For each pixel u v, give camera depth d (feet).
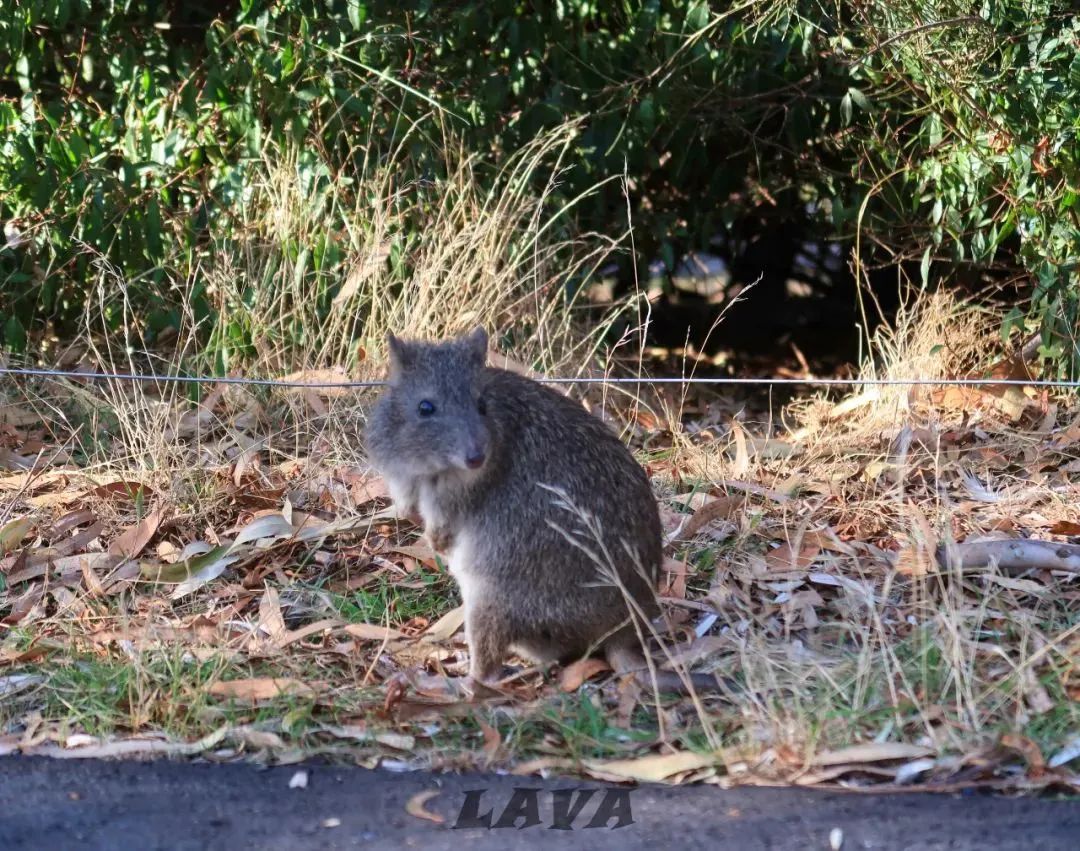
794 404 11.81
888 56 11.19
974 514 9.95
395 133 11.59
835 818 7.88
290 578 9.50
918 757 8.13
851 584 8.87
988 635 8.81
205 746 8.30
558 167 11.48
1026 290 12.03
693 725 8.40
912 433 10.55
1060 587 9.20
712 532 9.75
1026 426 10.98
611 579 8.70
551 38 11.93
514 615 8.71
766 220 13.44
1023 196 11.09
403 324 11.19
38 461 10.53
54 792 8.07
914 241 12.08
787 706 8.33
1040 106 10.89
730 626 8.99
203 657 8.74
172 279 11.54
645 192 12.67
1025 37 10.92
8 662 8.81
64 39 12.14
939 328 11.61
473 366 8.82
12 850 7.77
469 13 11.62
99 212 11.39
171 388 11.29
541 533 8.68
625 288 13.20
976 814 7.88
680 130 12.26
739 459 10.41
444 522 8.78
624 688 8.57
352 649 8.91
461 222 11.64
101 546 9.80
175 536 9.85
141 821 7.91
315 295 11.28
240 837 7.84
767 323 14.17
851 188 12.33
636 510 8.80
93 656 8.82
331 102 11.73
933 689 8.43
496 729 8.32
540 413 8.79
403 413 8.79
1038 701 8.32
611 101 11.82
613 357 11.90
